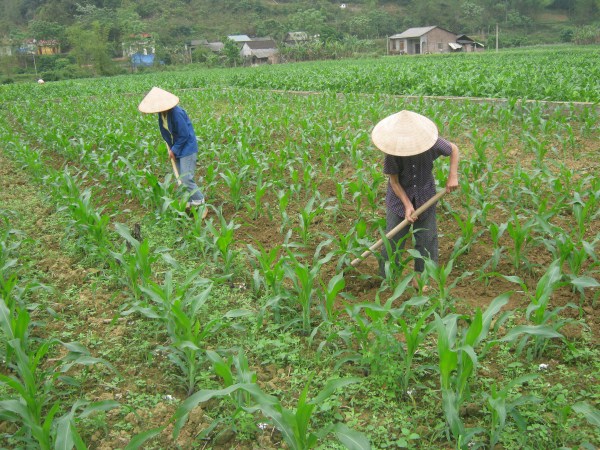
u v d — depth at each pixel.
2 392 4.32
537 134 11.83
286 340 4.76
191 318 4.38
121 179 9.34
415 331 3.93
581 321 4.54
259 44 88.56
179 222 7.38
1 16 108.50
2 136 14.14
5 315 4.28
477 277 5.62
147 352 4.84
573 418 3.74
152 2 105.56
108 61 72.81
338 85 23.53
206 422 3.96
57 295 5.88
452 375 4.03
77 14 102.88
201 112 17.92
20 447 3.58
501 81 17.38
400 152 4.96
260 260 5.37
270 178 9.46
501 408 3.34
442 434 3.70
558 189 7.20
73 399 4.30
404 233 5.62
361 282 5.88
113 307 5.66
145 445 3.76
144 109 7.56
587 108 12.08
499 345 4.61
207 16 104.94
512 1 100.00
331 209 8.09
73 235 7.47
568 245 5.12
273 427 3.90
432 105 14.20
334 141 11.00
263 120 14.17
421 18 100.69
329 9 108.81
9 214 8.62
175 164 8.12
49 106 22.69
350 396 4.14
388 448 3.63
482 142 9.51
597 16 93.19
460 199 7.69
